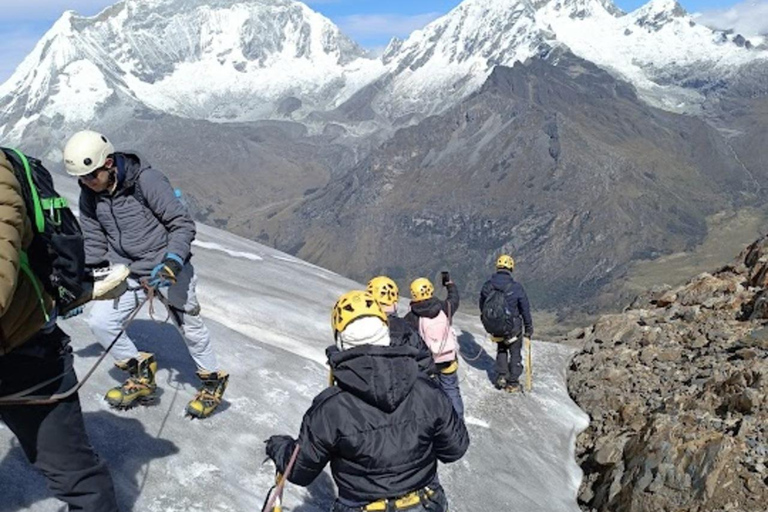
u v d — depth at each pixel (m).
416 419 3.87
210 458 6.32
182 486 5.85
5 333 3.34
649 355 12.37
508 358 11.49
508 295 11.08
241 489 6.13
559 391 12.16
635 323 13.95
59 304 3.67
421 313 8.45
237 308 11.87
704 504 7.78
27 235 3.31
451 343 8.48
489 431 9.92
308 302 13.88
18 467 5.21
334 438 3.80
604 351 13.29
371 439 3.79
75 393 3.84
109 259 5.65
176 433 6.42
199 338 6.34
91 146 5.14
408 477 3.86
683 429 8.88
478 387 11.49
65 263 3.53
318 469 3.93
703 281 14.59
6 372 3.51
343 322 3.86
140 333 8.24
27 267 3.33
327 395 3.89
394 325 5.92
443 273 8.89
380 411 3.81
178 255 5.31
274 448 4.14
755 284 13.75
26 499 4.96
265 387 8.25
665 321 13.74
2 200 3.04
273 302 12.71
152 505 5.53
